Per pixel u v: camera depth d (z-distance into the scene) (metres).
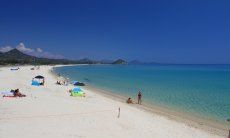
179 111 28.08
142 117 22.88
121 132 17.34
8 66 122.88
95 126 18.22
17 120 18.38
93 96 35.75
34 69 107.69
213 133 19.92
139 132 17.78
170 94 41.34
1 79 51.06
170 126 20.67
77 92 34.56
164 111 27.69
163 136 17.48
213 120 24.42
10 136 14.76
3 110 21.09
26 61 176.62
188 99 36.28
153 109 28.52
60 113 21.45
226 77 83.38
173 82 63.47
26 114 20.36
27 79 57.00
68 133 16.08
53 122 18.50
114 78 76.44
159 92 43.75
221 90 47.28
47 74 83.81
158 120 22.50
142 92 43.50
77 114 21.52
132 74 99.88
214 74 103.06
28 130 16.14
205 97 38.31
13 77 59.31
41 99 28.12
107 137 15.95
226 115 26.53
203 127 21.64
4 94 28.77
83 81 64.44
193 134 19.05
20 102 25.19
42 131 16.12
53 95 33.06
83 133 16.34
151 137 16.94
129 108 27.38
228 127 22.08
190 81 66.81
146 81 66.12
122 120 20.66
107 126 18.48
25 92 33.16
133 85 55.09
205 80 70.25
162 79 73.44
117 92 43.09
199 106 31.09
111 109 24.89
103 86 52.41
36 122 18.19
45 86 43.88
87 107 25.00
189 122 23.09
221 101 34.81
